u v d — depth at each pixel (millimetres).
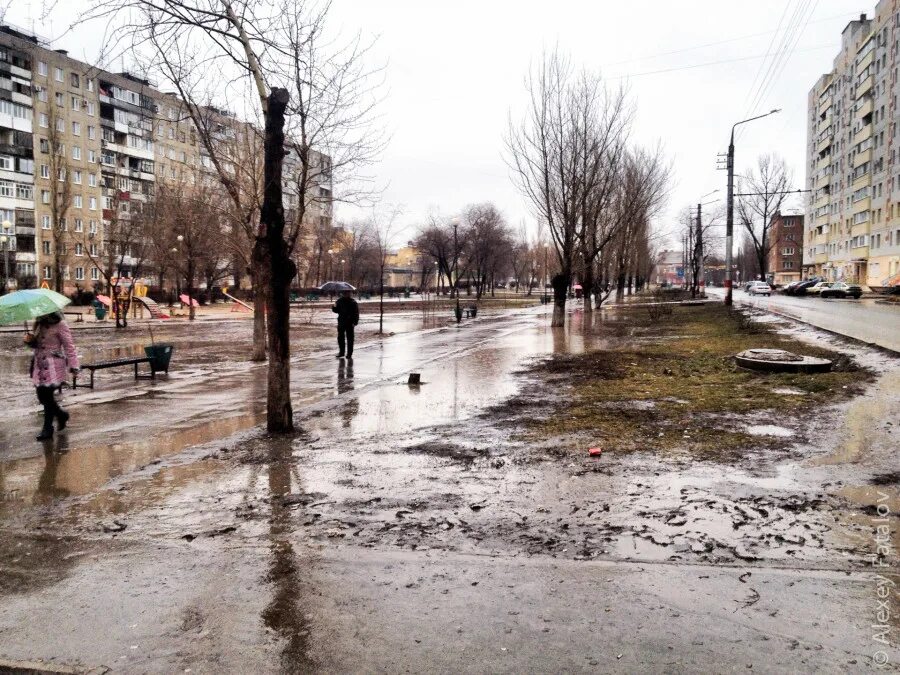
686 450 7031
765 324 24578
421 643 3371
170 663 3240
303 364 16609
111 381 14031
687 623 3504
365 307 53875
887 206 71500
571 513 5223
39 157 68188
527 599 3812
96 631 3549
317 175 12578
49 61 68000
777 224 127562
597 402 10102
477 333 26562
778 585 3914
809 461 6465
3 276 59656
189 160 83125
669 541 4605
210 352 20906
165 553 4602
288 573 4230
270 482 6266
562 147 26250
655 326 27859
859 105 80688
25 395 12430
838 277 89625
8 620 3682
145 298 50094
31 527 5176
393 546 4648
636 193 33750
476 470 6508
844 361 13453
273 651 3332
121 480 6441
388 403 10492
